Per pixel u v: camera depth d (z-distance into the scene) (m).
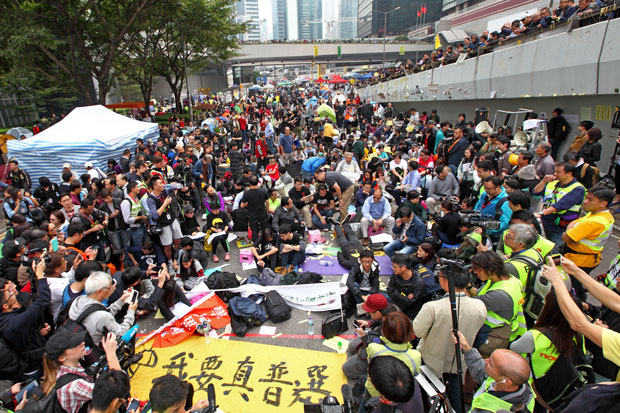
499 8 39.38
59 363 3.23
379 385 2.56
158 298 5.60
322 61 79.12
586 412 2.32
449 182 8.61
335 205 9.81
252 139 18.36
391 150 14.48
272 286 6.19
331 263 7.55
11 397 3.73
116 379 2.71
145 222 7.43
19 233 6.62
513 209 5.08
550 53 11.75
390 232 8.48
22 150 11.57
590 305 4.04
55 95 28.88
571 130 12.14
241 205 8.11
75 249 5.73
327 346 5.12
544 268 2.99
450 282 3.22
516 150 9.25
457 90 18.02
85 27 18.44
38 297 4.11
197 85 67.75
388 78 30.64
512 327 3.60
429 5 89.88
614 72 9.53
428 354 3.65
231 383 4.48
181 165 11.34
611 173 9.75
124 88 42.22
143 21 20.02
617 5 9.30
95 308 3.94
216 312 5.82
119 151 12.86
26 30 14.63
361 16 116.06
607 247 7.54
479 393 2.75
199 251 7.31
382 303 4.13
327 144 17.81
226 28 29.86
